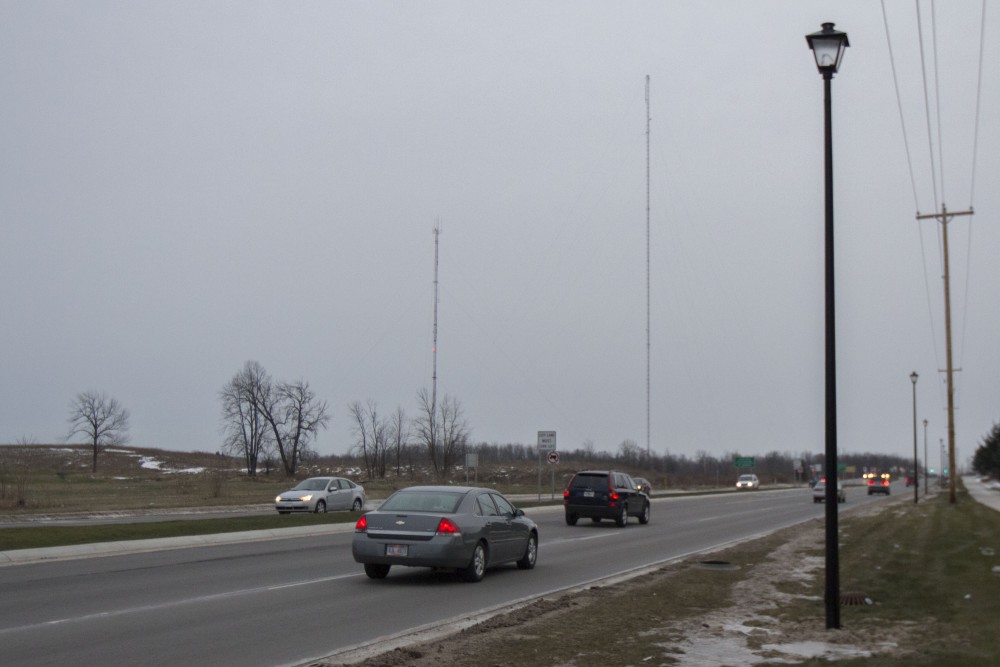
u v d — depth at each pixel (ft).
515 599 45.65
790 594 47.42
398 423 393.70
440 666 29.48
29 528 75.66
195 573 54.44
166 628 36.14
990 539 80.89
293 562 61.21
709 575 55.93
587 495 106.11
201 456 376.48
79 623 36.94
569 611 40.70
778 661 30.71
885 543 78.07
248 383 283.38
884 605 42.91
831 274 39.09
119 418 290.15
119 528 77.87
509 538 56.54
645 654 31.73
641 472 329.93
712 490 273.13
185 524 83.87
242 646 32.83
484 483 240.32
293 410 285.02
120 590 46.70
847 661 30.19
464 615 40.55
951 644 33.04
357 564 60.18
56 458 329.93
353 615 40.16
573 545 80.18
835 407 38.52
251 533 83.61
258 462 320.29
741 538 88.99
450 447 223.51
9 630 35.24
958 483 352.08
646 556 69.67
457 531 50.49
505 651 31.83
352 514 105.60
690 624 38.01
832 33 39.55
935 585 49.44
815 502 186.09
